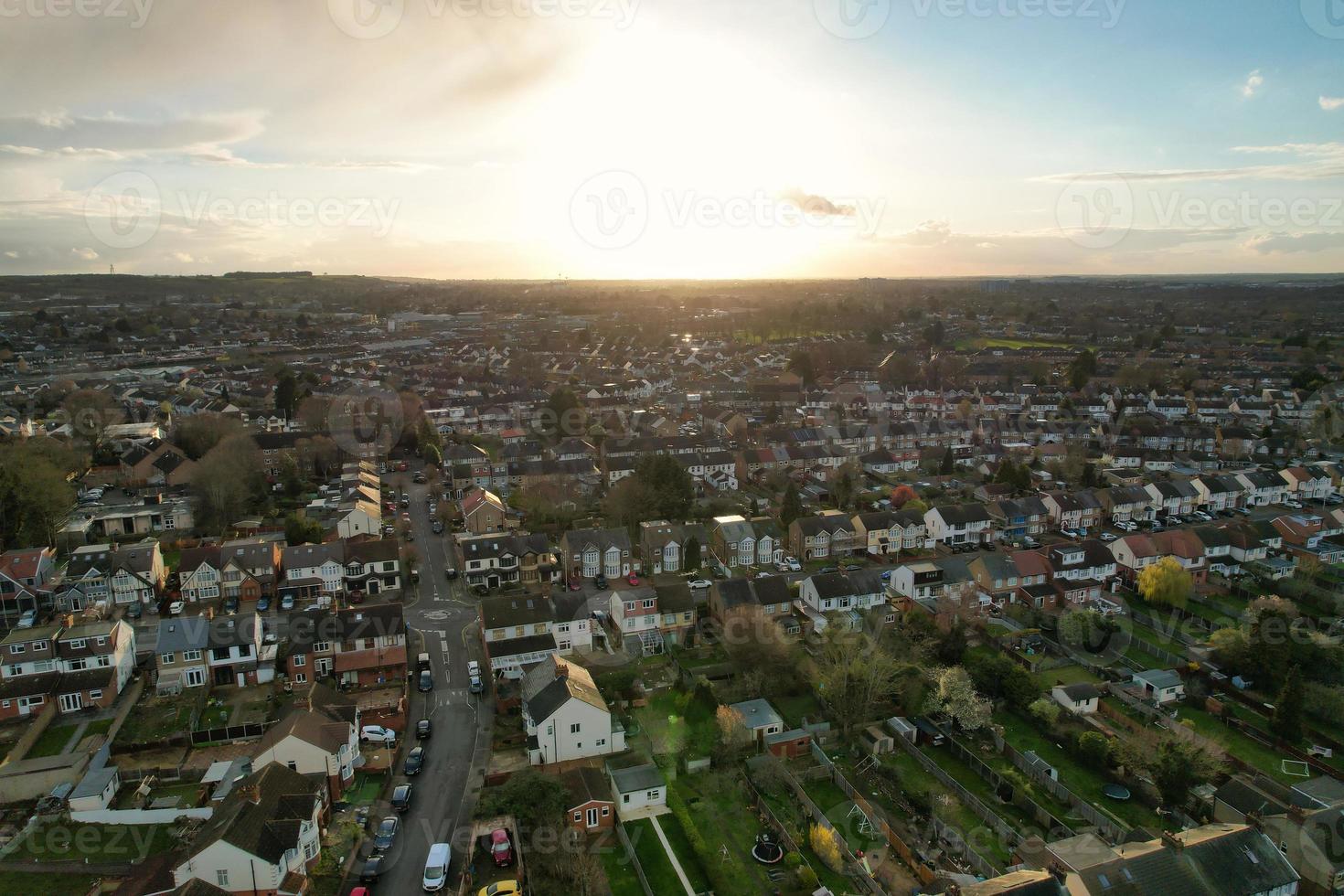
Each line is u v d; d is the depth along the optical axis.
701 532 112.31
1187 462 159.75
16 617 92.12
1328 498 139.62
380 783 64.62
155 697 76.50
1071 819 61.69
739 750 69.12
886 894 54.34
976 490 138.12
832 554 114.50
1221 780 65.88
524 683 74.50
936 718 75.06
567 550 103.38
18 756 65.31
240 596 97.19
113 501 128.88
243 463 131.38
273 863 50.97
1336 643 82.50
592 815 60.69
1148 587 97.38
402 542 116.88
